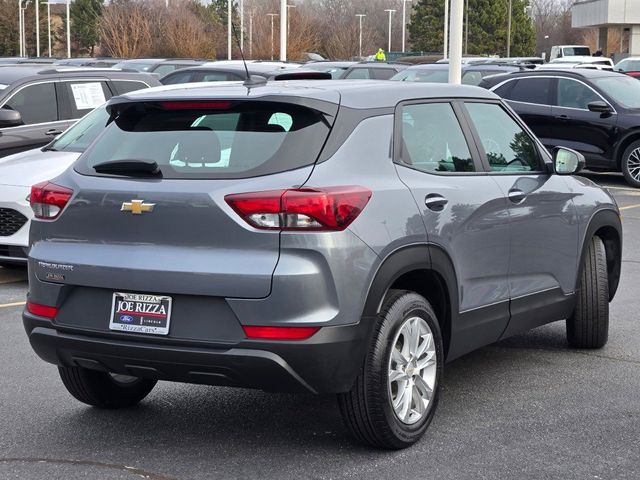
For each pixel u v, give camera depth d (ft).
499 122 19.90
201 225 14.94
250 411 18.63
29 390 19.89
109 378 18.35
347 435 17.24
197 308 14.97
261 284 14.55
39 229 16.44
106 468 15.71
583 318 22.35
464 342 18.03
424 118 17.72
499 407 18.83
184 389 20.10
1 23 337.31
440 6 319.06
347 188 15.14
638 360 22.18
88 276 15.62
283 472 15.52
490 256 18.39
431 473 15.47
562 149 20.56
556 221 20.49
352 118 16.06
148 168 15.49
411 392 16.46
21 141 37.09
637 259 35.12
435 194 16.93
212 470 15.64
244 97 15.61
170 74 65.72
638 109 54.65
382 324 15.65
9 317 26.40
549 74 56.59
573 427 17.70
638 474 15.51
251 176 15.02
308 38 203.82
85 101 39.34
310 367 14.73
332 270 14.74
